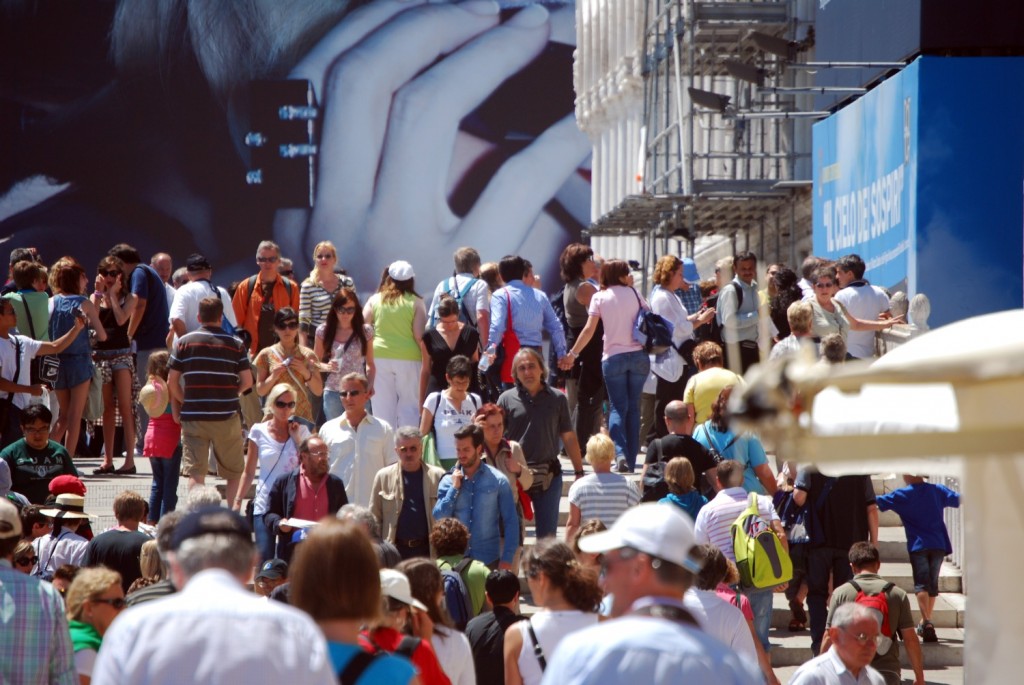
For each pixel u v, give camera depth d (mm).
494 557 36688
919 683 33719
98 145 141625
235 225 142500
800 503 36781
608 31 123312
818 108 71625
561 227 146875
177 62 142250
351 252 143875
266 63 142750
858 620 26125
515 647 23781
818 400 12539
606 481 37344
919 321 50500
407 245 144750
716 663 13523
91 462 58969
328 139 143625
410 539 37094
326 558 14906
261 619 13945
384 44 144125
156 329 55875
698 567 14500
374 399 47844
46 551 34719
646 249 95000
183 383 43688
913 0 56562
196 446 43469
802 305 43094
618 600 14508
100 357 54250
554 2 146500
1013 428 9242
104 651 13984
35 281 50938
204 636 13750
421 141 145000
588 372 50469
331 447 40375
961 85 55469
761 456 38781
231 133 142750
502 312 47812
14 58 141000
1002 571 12031
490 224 146250
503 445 38906
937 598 41812
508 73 146250
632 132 113750
